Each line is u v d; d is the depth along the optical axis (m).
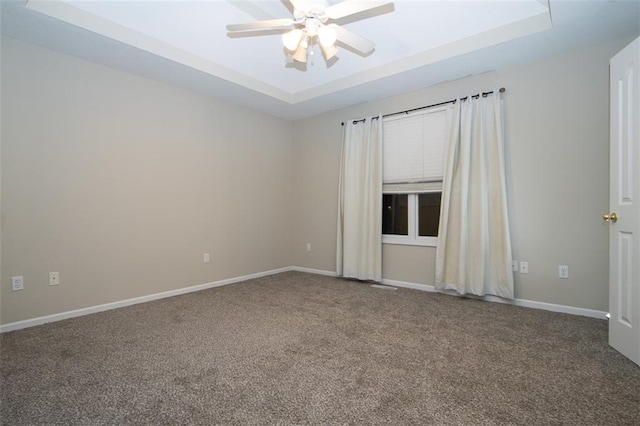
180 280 3.64
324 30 2.20
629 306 1.99
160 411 1.50
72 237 2.85
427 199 3.77
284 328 2.56
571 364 1.95
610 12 2.29
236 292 3.69
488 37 2.78
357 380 1.78
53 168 2.74
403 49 3.17
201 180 3.86
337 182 4.56
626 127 2.02
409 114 3.83
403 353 2.11
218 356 2.07
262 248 4.63
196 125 3.81
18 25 2.37
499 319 2.74
